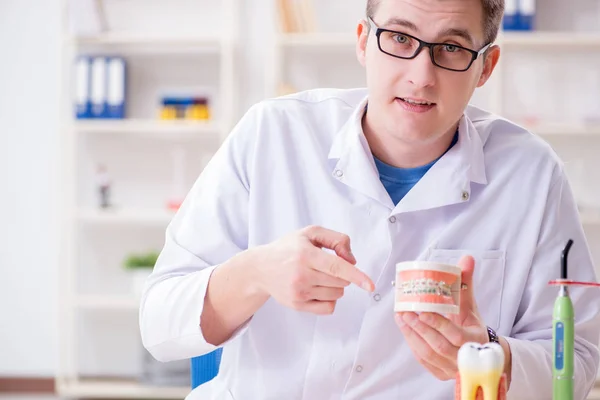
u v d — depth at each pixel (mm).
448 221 1745
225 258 1758
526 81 5293
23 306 5648
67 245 5492
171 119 5395
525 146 1811
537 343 1641
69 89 5625
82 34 5355
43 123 5676
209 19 5586
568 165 5262
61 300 5375
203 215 1778
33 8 5688
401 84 1552
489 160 1795
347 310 1687
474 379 1212
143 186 5590
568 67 5266
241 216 1793
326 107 1856
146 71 5559
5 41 5699
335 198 1749
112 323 5590
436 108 1565
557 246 1764
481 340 1364
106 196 5387
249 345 1738
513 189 1770
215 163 1842
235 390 1732
